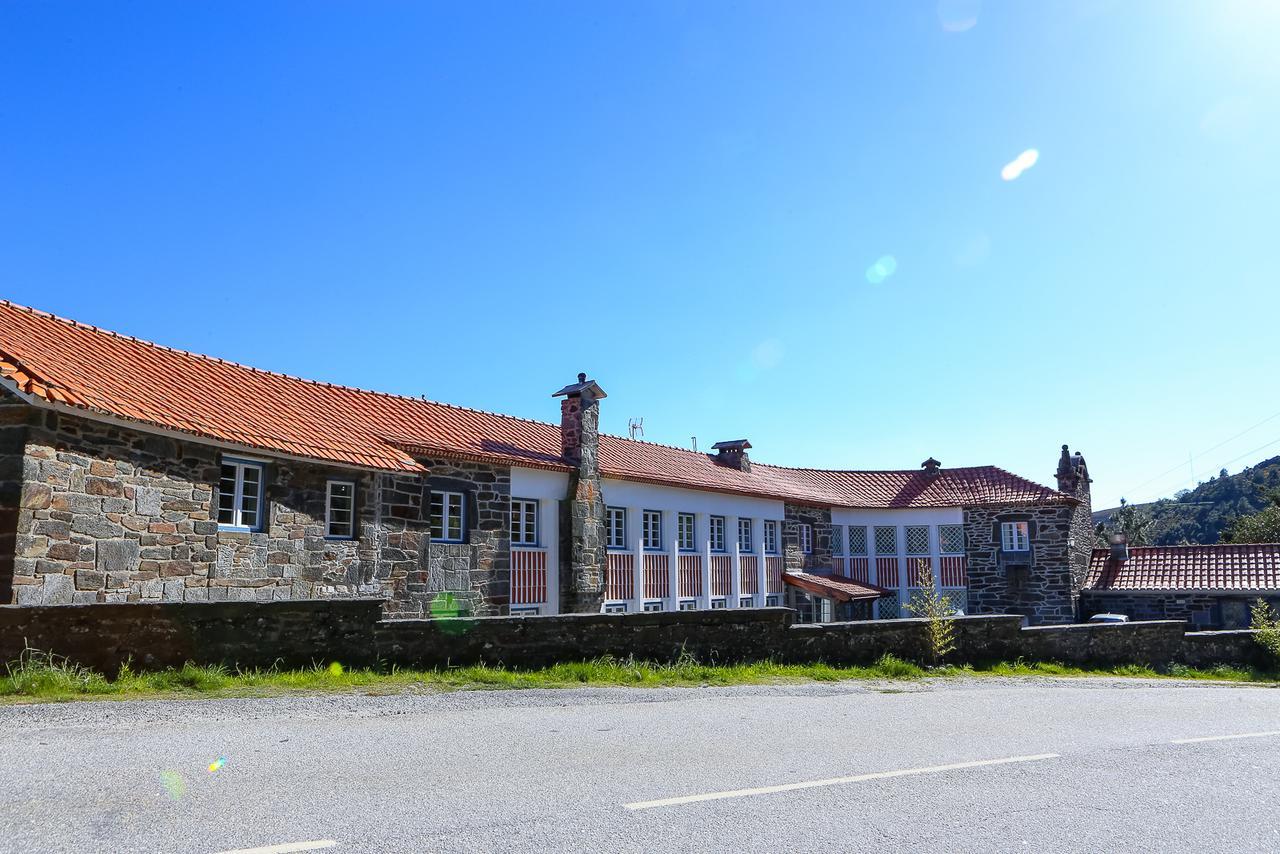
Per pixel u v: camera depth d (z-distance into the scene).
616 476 22.80
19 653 9.23
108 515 12.15
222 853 4.76
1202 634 19.67
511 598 19.83
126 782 6.05
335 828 5.26
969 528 31.80
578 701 10.37
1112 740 8.99
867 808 6.06
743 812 5.88
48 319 14.38
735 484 27.75
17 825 5.11
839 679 13.97
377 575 16.61
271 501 14.70
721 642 14.46
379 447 16.94
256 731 7.81
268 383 17.64
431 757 7.15
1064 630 17.88
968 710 10.86
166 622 10.09
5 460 11.12
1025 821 5.87
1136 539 69.88
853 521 32.66
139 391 13.39
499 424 22.52
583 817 5.64
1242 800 6.57
